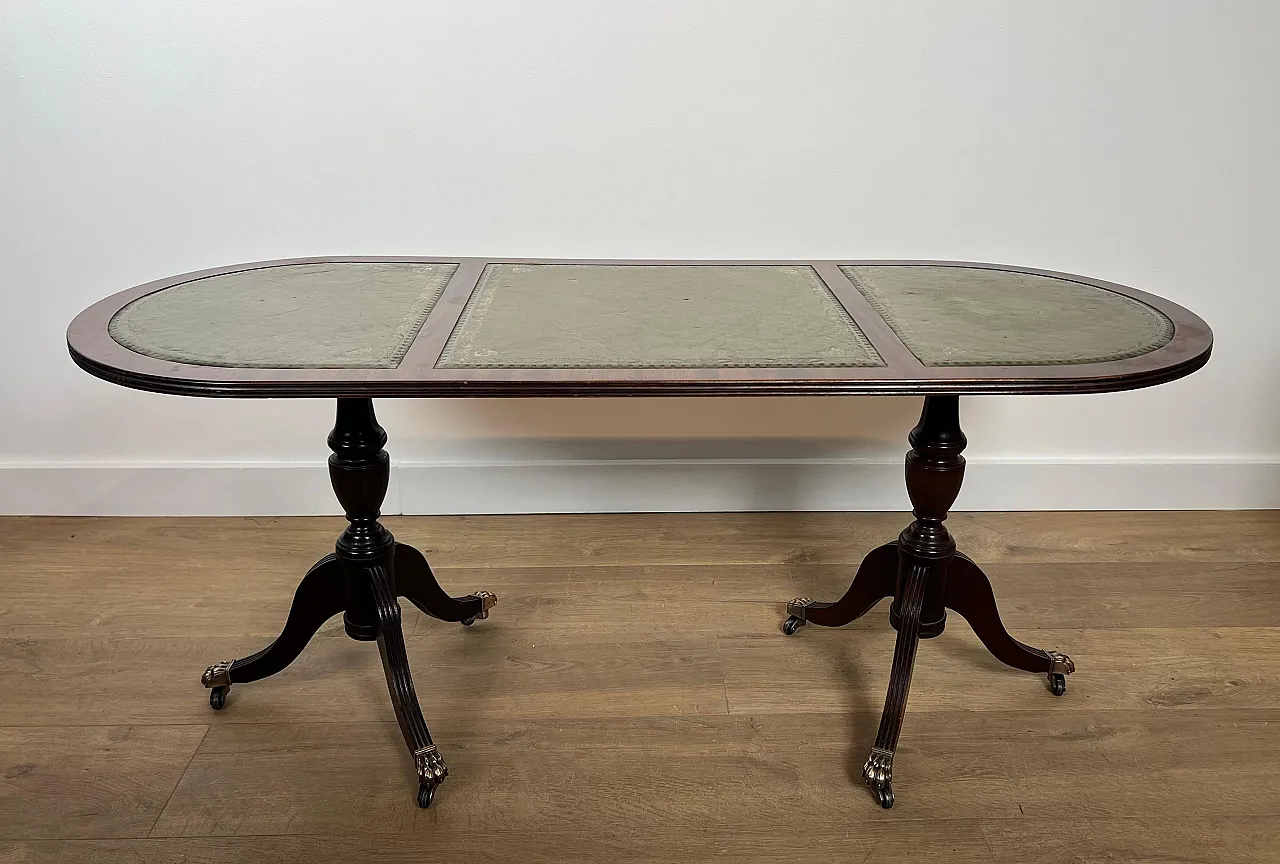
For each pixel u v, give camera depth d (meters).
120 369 1.37
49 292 2.50
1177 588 2.39
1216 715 1.93
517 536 2.62
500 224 2.51
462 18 2.34
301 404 2.63
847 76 2.41
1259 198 2.52
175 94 2.36
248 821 1.64
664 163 2.47
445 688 1.99
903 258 2.57
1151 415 2.72
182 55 2.33
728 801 1.71
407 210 2.48
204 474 2.66
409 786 1.73
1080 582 2.41
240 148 2.41
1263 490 2.78
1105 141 2.47
